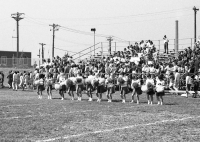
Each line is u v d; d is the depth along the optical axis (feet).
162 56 134.62
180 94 100.94
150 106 69.62
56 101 79.56
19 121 48.98
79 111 60.54
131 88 82.79
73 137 38.29
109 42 160.86
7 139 36.91
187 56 118.21
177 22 135.64
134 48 140.36
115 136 38.96
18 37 214.90
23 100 81.76
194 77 94.38
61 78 86.48
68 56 139.03
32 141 36.17
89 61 141.28
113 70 109.29
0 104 71.82
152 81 74.08
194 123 48.19
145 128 44.11
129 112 59.57
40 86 88.28
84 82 83.76
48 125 45.83
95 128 44.06
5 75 171.12
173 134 40.37
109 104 73.20
